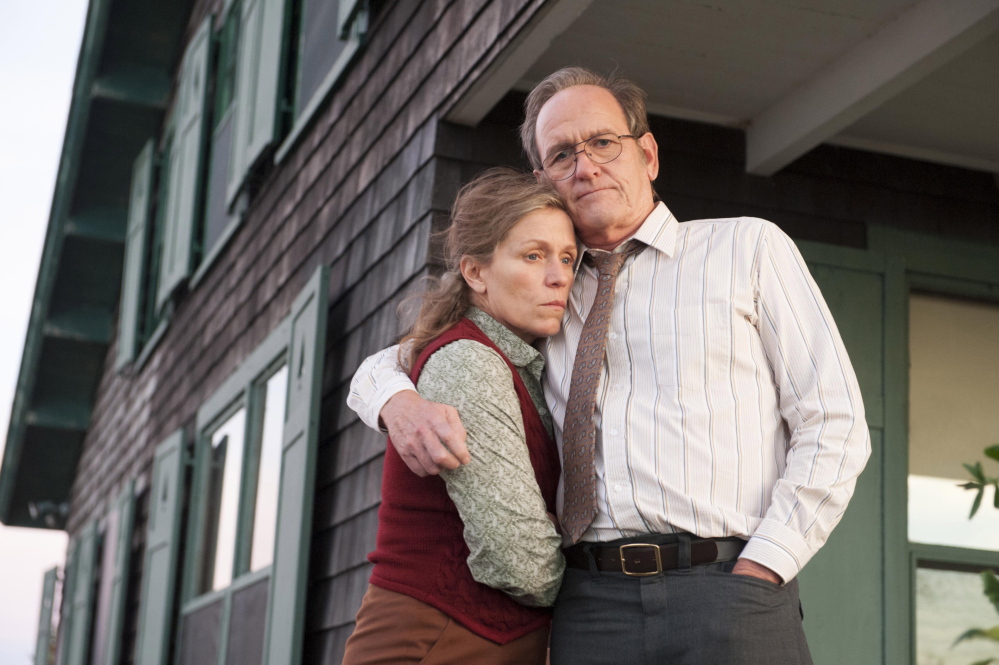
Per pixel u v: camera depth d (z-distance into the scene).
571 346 1.83
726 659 1.52
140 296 7.96
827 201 3.32
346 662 1.72
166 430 6.66
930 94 3.05
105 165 9.59
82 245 9.83
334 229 4.12
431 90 3.27
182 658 5.36
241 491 4.71
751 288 1.73
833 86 2.96
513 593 1.66
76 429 10.91
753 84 3.11
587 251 1.86
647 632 1.59
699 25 2.84
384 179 3.61
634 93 1.97
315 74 4.59
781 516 1.58
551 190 1.82
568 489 1.70
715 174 3.26
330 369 3.93
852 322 3.22
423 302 1.87
